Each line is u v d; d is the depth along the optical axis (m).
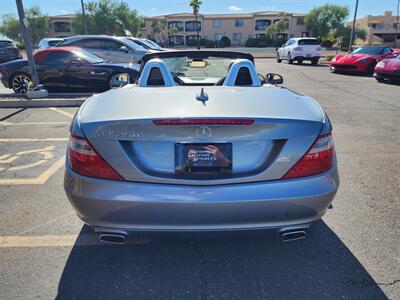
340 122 6.50
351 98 9.12
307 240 2.69
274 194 2.00
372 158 4.52
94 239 2.71
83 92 9.48
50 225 2.91
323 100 8.81
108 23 55.09
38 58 9.23
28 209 3.18
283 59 24.03
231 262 2.44
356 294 2.12
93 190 2.02
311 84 12.05
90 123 2.04
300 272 2.33
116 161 2.00
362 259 2.45
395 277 2.27
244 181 2.01
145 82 3.08
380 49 15.57
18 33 59.75
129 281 2.25
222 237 2.07
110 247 2.61
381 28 74.06
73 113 7.36
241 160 2.02
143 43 14.53
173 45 70.25
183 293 2.15
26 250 2.57
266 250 2.57
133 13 58.00
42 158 4.55
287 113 2.11
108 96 2.50
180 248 2.60
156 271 2.35
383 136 5.58
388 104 8.30
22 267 2.38
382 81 12.84
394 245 2.61
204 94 2.34
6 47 20.33
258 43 63.94
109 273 2.33
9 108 7.94
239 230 2.05
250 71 3.12
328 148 2.14
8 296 2.12
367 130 5.94
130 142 2.01
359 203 3.27
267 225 2.05
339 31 62.66
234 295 2.13
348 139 5.41
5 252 2.55
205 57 3.72
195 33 70.25
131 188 1.99
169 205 1.97
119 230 2.07
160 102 2.26
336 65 15.62
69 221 2.97
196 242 2.67
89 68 9.02
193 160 2.00
